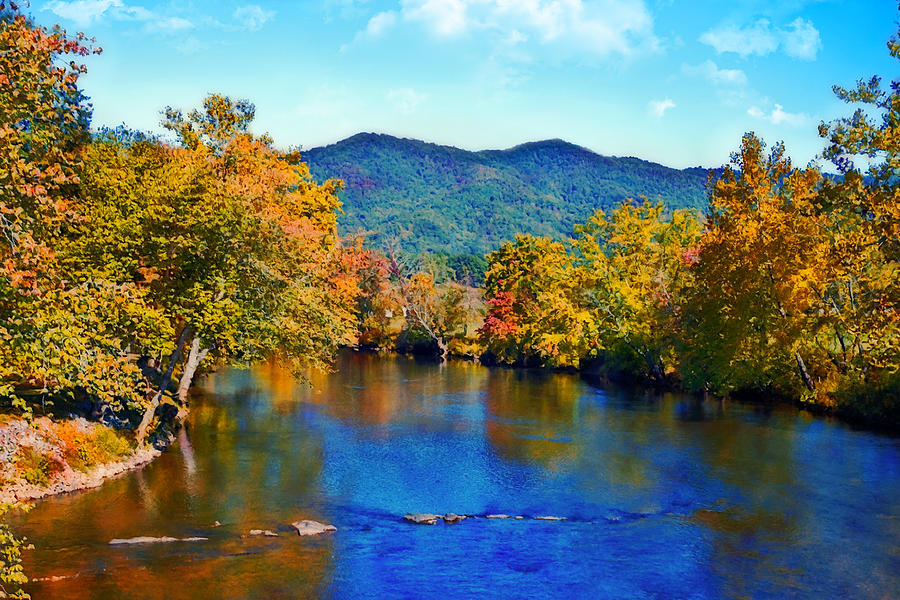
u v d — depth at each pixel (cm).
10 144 1165
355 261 8625
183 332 2764
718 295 4519
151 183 2608
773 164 4322
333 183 5288
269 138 4119
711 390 4997
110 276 2308
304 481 2497
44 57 1252
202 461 2761
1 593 1098
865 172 3127
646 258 6369
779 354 4378
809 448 3006
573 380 6062
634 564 1695
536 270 8156
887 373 3522
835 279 3706
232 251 2759
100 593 1427
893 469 2625
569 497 2323
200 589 1477
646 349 5766
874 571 1648
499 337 7862
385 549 1788
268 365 6756
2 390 1245
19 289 1130
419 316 9106
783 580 1596
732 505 2203
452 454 2972
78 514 2012
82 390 2733
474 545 1831
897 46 2866
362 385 5522
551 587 1548
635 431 3494
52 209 1265
